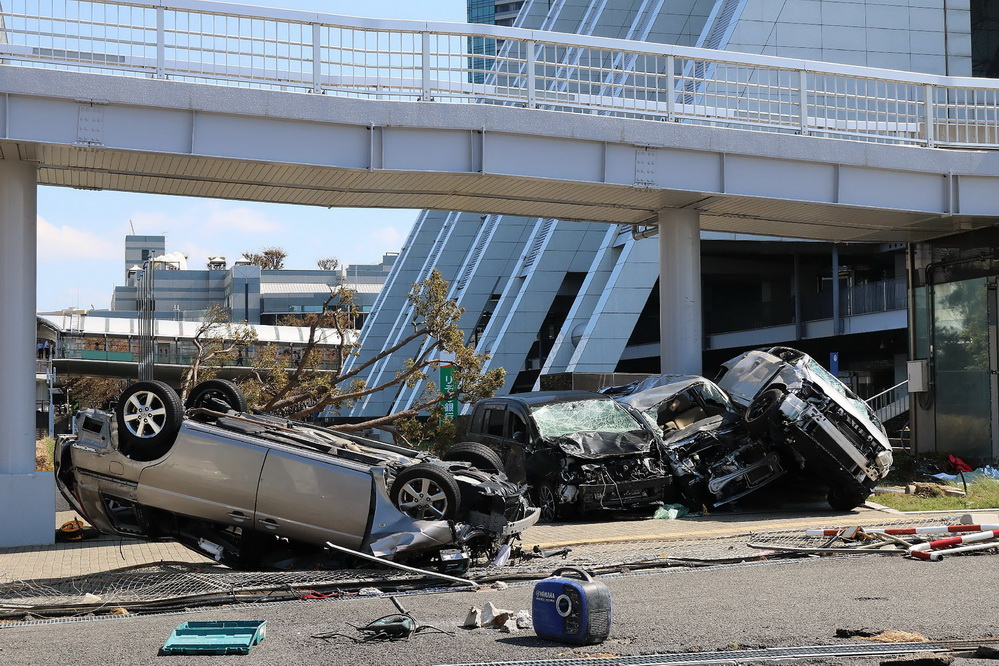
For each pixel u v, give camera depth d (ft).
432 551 32.37
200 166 52.80
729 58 63.16
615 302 124.98
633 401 55.21
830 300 164.66
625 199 64.49
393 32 55.16
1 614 26.66
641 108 61.31
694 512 51.65
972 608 23.57
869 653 18.76
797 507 54.80
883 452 51.21
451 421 76.23
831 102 129.70
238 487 32.42
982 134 79.71
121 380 247.29
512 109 57.06
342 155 53.72
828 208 66.59
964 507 53.21
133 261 533.96
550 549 38.09
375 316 238.68
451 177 57.26
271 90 51.57
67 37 48.21
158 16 49.83
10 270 46.96
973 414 77.00
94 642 21.91
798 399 50.72
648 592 27.53
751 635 20.80
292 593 28.73
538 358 211.20
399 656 19.60
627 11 178.29
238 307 453.58
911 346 83.61
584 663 18.45
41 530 44.39
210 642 20.40
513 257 185.16
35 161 48.75
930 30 141.49
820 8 138.51
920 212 67.62
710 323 200.64
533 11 223.10
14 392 45.85
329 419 182.70
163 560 38.40
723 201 65.00
